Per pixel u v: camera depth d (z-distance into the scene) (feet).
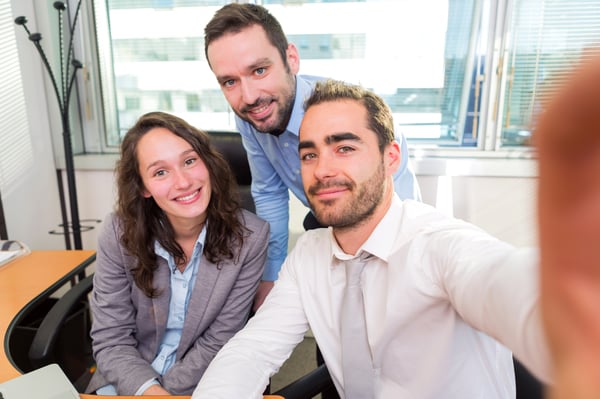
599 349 0.40
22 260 5.25
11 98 7.52
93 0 8.02
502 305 1.73
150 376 3.73
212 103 8.18
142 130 3.84
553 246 0.39
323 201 2.89
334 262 3.18
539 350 0.49
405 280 2.75
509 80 7.18
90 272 8.38
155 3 7.87
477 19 7.03
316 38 7.52
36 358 3.84
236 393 2.72
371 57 7.50
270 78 3.92
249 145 4.87
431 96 7.56
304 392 3.11
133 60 8.22
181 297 4.17
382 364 3.03
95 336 4.06
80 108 8.54
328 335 3.29
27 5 7.66
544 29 6.85
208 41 3.90
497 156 7.43
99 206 8.50
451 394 2.77
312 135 2.85
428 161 7.24
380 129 2.86
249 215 4.35
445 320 2.71
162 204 3.87
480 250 2.27
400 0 7.18
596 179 0.35
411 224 2.91
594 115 0.34
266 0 7.47
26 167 7.88
